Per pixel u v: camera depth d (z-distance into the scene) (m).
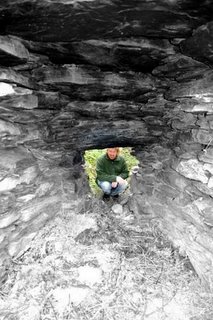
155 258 3.38
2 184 2.31
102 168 4.36
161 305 2.88
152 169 3.56
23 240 3.02
